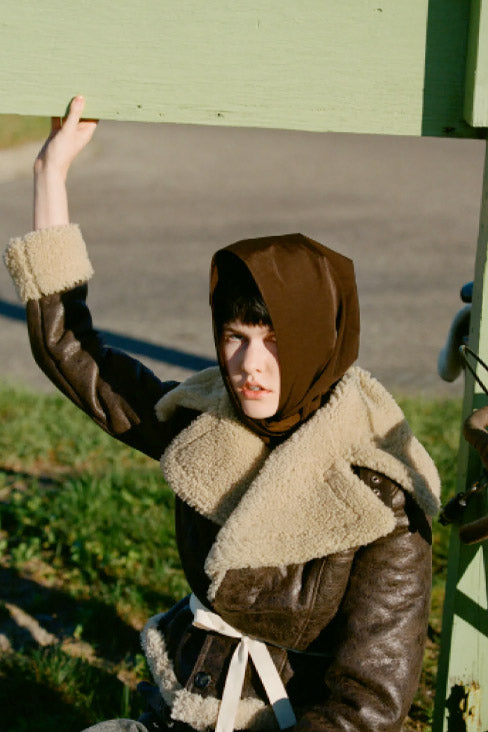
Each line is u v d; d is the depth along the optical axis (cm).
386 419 177
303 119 196
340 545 165
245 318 169
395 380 681
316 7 192
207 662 180
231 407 181
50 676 303
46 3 189
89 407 202
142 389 202
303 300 166
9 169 1747
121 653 326
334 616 171
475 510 210
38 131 2028
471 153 1978
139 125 2419
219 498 176
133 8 189
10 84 192
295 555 167
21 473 489
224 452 177
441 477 475
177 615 194
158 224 1240
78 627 334
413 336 782
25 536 408
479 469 208
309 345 167
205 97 194
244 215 1290
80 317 204
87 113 194
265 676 174
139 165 1795
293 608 169
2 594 362
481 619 217
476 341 206
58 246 197
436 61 196
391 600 167
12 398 617
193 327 808
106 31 190
